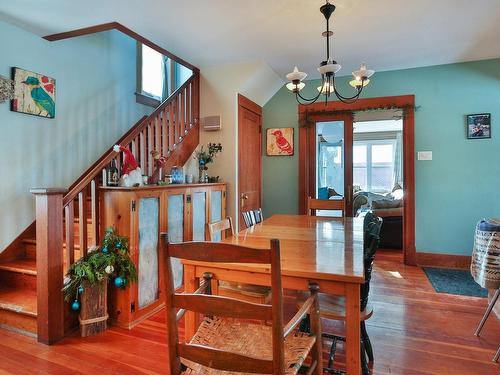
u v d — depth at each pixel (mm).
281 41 3250
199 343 1339
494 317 2545
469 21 2836
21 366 1927
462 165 3963
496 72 3812
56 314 2225
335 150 4531
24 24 2803
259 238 2061
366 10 2625
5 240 2834
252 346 1320
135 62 4469
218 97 4062
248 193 4355
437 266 4043
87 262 2312
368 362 1925
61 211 2270
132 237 2465
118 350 2109
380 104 4254
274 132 4766
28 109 2967
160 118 3463
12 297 2531
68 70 3420
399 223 4957
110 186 2576
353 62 3879
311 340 1322
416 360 1954
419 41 3271
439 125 4035
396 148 8695
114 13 2621
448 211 4020
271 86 4527
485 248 2230
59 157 3316
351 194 4445
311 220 2934
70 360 1989
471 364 1909
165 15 2676
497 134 3832
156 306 2730
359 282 1304
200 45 3336
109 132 3990
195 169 4055
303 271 1379
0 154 2770
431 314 2613
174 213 2973
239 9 2582
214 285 1914
